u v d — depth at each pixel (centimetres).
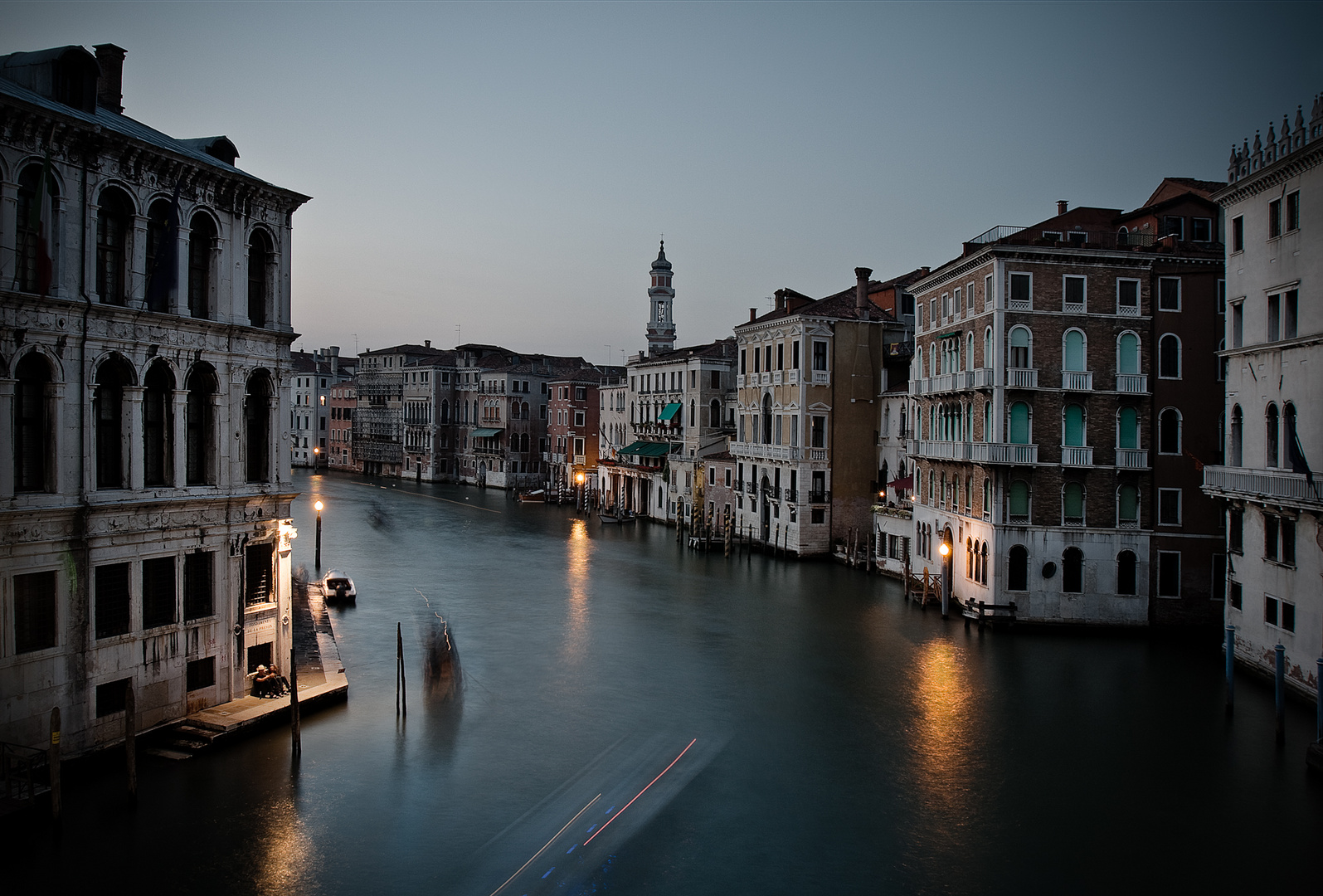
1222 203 2908
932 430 4053
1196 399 3366
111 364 1869
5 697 1662
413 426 10875
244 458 2153
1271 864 1631
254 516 2186
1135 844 1703
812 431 5103
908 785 1958
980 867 1612
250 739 2064
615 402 8369
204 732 1975
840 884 1546
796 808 1834
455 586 4169
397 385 11188
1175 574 3353
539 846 1645
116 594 1872
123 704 1889
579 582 4334
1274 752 2161
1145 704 2503
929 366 4084
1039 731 2295
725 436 6594
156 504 1916
